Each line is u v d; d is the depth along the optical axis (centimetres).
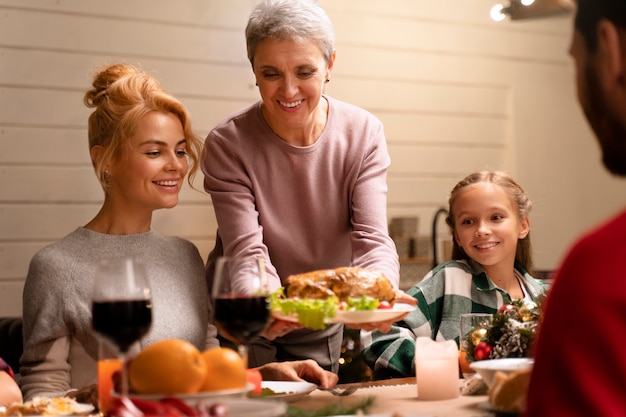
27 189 441
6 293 435
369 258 231
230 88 493
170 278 218
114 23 459
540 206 600
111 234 219
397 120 550
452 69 568
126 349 130
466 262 255
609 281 81
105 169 215
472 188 253
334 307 170
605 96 92
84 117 454
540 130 600
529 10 376
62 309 200
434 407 158
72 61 449
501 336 181
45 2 441
